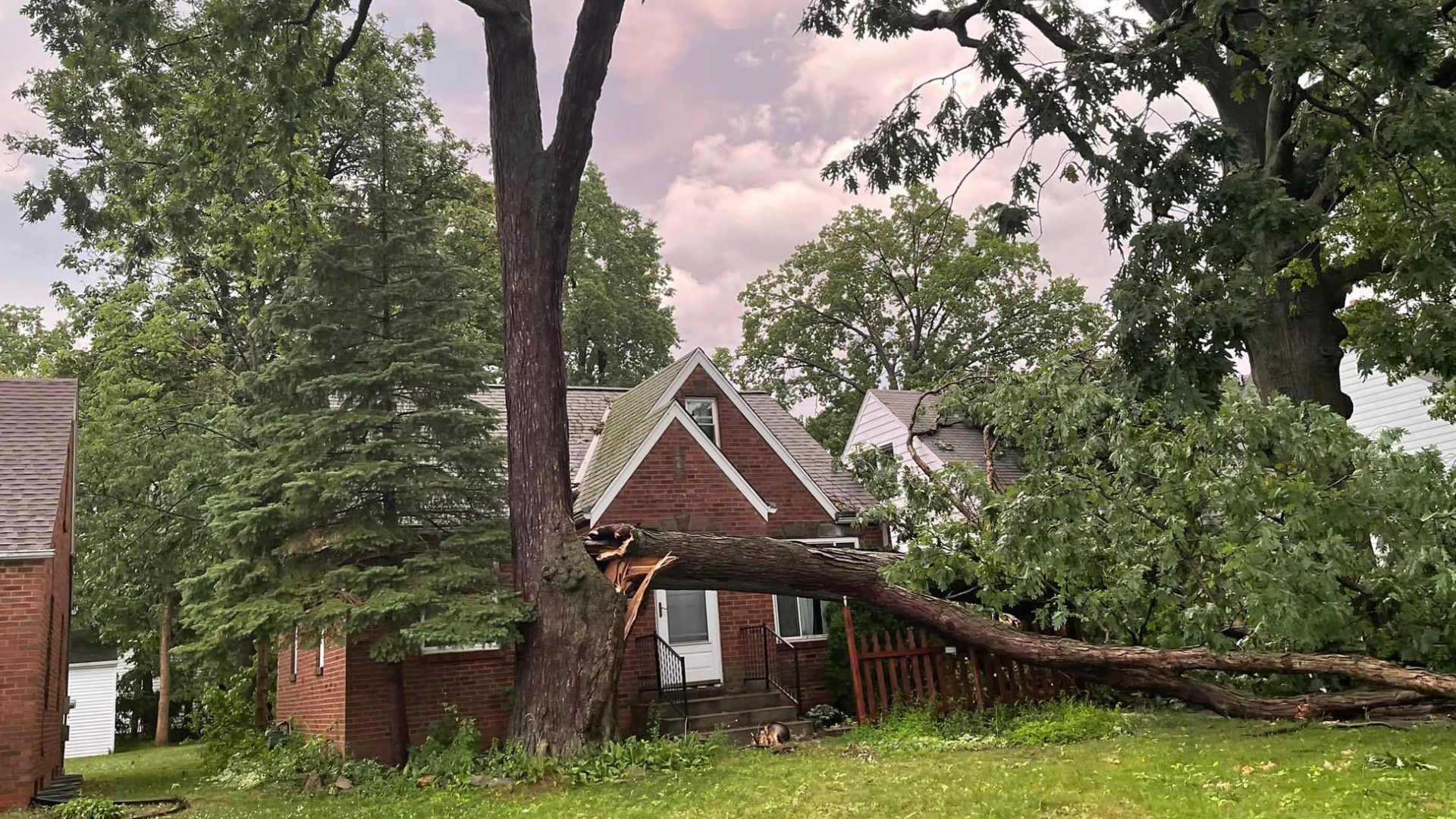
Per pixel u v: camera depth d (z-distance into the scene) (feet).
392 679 40.14
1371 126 32.07
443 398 41.93
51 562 40.75
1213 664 33.94
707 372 57.57
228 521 38.24
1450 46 35.91
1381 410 71.36
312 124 44.65
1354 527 31.17
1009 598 38.93
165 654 92.68
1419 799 18.21
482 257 83.30
